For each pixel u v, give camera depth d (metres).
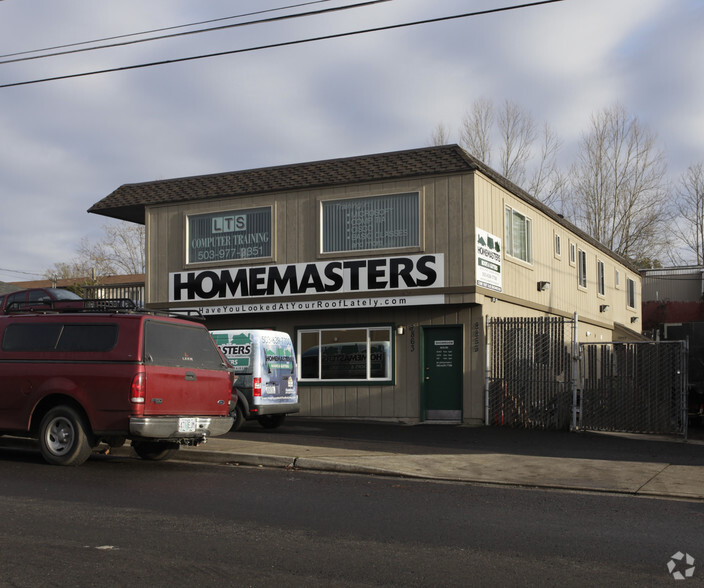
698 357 19.72
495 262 18.94
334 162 19.78
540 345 17.31
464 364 18.05
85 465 10.82
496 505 8.63
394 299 18.31
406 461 11.66
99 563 5.90
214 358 11.55
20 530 6.86
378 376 18.89
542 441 14.80
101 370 10.32
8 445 12.99
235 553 6.25
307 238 19.50
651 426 15.86
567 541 6.90
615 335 31.91
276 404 16.42
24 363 10.80
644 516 8.15
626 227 43.16
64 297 20.69
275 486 9.51
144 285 22.23
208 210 20.78
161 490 8.98
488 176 18.61
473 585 5.54
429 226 18.20
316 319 19.66
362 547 6.54
